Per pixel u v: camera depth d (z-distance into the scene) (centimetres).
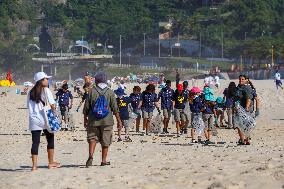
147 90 5622
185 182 2252
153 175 2523
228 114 6100
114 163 3136
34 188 2419
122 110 4778
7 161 3525
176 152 3588
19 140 5131
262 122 7094
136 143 4591
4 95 14700
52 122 2941
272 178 2112
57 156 3747
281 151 3097
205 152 3453
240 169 2405
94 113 2941
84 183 2455
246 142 3962
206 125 4397
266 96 11144
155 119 5716
